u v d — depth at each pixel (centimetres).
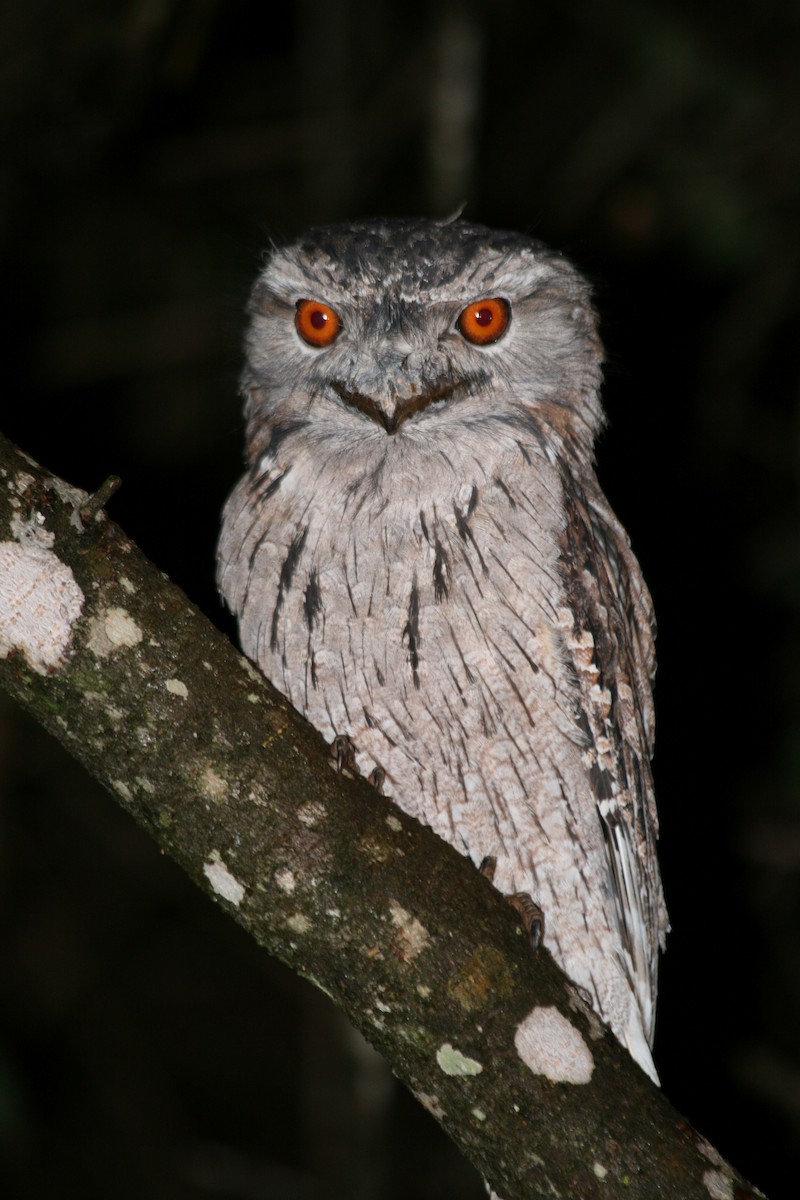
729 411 1139
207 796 457
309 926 457
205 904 1307
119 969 1308
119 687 456
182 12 1116
